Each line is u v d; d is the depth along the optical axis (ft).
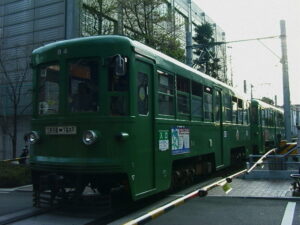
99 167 24.58
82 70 26.25
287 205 28.37
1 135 83.46
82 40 26.48
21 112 78.07
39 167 26.99
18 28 81.61
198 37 126.00
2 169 43.70
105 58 25.70
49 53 27.48
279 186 36.14
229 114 50.78
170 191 34.99
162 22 76.95
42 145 27.12
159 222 23.86
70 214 26.66
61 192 26.08
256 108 69.00
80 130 25.44
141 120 27.04
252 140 67.56
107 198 25.75
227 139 48.70
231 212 26.37
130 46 26.32
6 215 26.78
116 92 25.72
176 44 74.54
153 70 29.19
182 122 34.09
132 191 25.35
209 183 41.57
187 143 35.01
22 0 81.61
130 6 70.59
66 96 26.35
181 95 34.63
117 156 24.93
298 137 46.26
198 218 24.81
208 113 42.16
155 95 29.14
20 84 79.25
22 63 79.82
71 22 75.56
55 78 27.17
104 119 25.05
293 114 117.91
